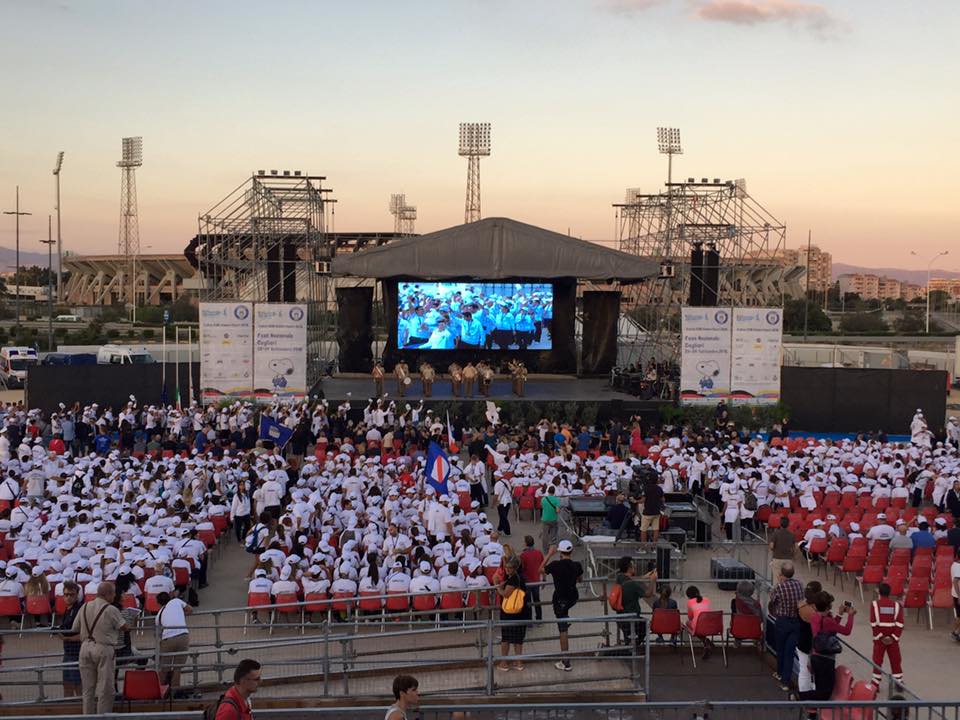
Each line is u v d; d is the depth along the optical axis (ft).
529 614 60.59
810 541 80.84
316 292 185.57
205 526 81.20
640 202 214.90
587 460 109.70
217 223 161.48
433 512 79.46
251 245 167.94
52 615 66.39
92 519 79.66
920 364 245.86
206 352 151.33
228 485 95.55
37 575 64.49
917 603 69.67
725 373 153.99
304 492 90.84
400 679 31.78
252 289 175.63
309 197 165.27
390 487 91.76
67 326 375.45
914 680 58.95
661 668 57.57
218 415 137.49
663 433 139.33
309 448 135.85
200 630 66.80
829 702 36.96
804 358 256.73
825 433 167.84
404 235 219.41
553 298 183.73
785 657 54.03
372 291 185.26
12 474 102.47
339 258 159.94
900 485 98.63
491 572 67.72
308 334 167.12
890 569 71.20
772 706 37.06
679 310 185.47
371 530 76.18
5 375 215.92
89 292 574.15
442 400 150.41
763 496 91.66
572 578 56.29
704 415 151.23
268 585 66.95
